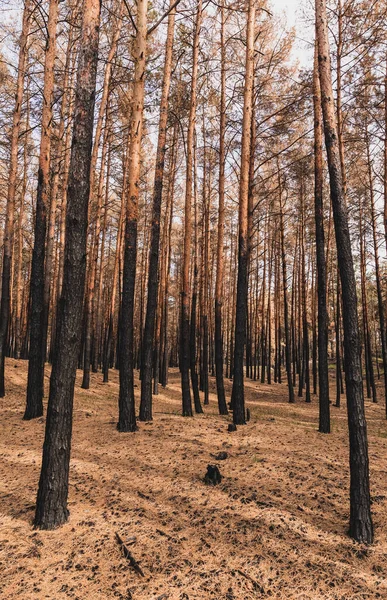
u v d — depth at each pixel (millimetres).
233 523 4547
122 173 19156
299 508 4945
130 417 7977
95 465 6094
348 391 4699
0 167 18078
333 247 24000
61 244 19078
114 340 28219
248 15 9688
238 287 9422
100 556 3900
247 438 7648
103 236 20156
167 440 7289
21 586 3445
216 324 11406
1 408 10211
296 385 26609
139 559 3852
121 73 13586
